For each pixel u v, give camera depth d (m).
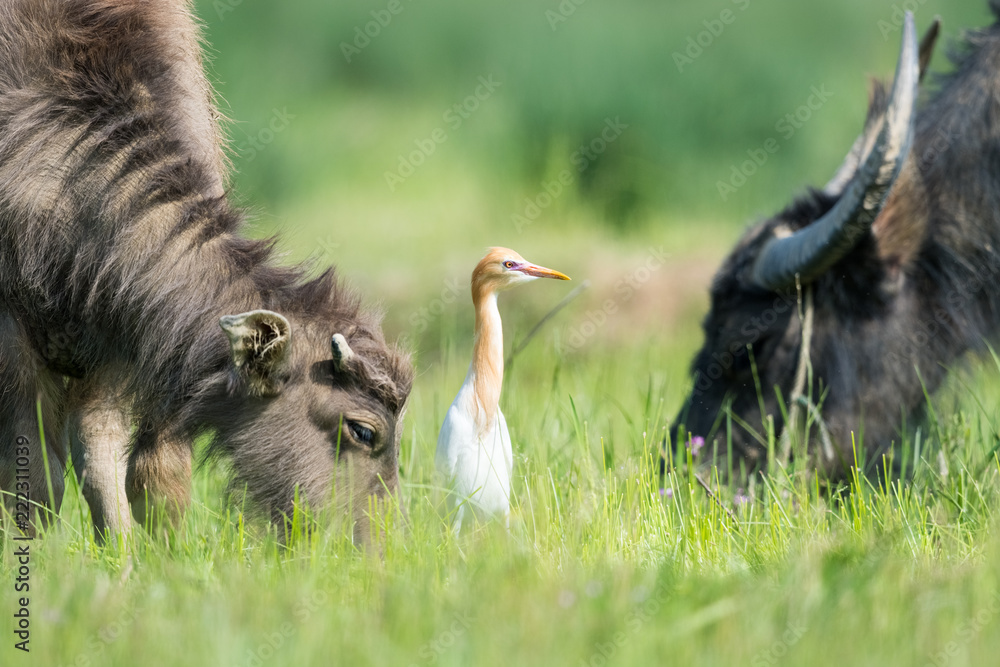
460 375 25.06
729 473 15.08
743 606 10.26
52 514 13.66
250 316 11.94
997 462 15.01
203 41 16.42
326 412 12.41
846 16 56.22
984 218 16.17
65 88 13.35
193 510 15.01
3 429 13.72
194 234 13.16
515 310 35.09
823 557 11.52
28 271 13.30
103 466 14.66
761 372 15.93
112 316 13.42
